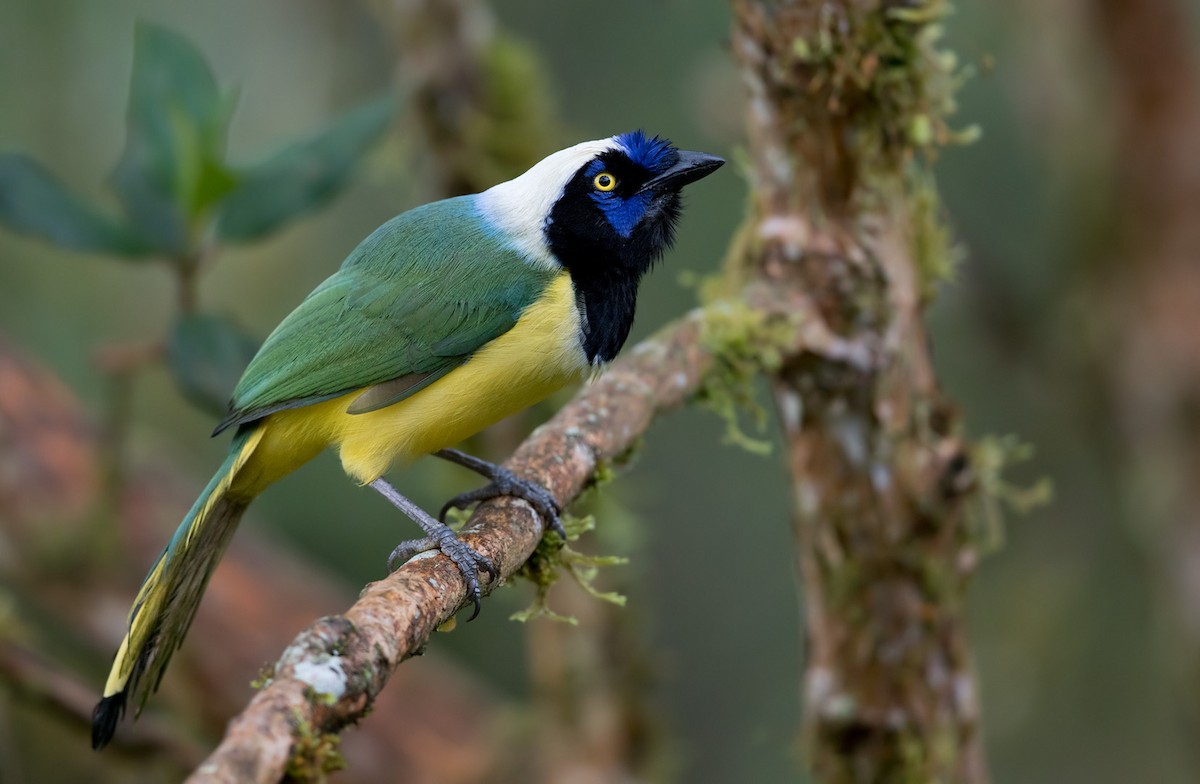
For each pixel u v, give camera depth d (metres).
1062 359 14.30
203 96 9.83
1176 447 13.51
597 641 11.35
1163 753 14.07
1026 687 14.40
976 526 9.11
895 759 8.85
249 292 15.16
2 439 11.52
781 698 16.70
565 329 8.77
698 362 8.73
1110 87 13.76
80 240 9.62
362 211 15.52
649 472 17.14
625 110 15.67
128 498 11.89
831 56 8.41
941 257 9.13
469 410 8.78
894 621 8.80
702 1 15.67
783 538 17.20
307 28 15.39
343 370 8.55
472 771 11.82
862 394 8.66
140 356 9.98
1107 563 14.55
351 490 15.02
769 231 8.84
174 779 10.16
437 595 6.15
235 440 8.75
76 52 14.35
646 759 11.59
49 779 12.35
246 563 12.27
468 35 11.45
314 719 5.04
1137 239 13.80
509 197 9.15
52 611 11.71
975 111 14.83
